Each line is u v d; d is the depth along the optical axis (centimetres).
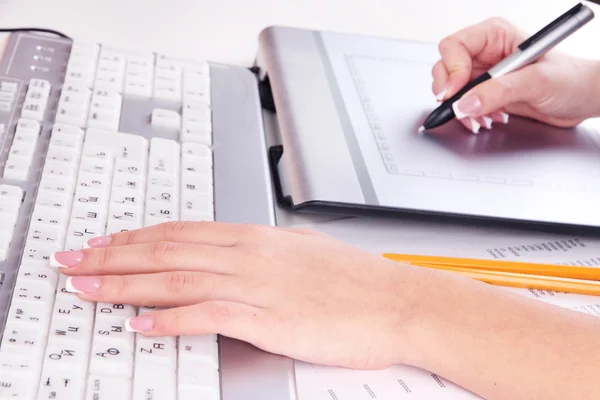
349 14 83
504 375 42
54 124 53
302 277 46
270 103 67
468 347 43
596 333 44
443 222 55
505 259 54
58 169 50
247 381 41
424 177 56
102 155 52
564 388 42
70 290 42
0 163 50
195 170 54
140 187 51
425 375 44
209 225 48
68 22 71
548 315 45
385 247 53
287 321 43
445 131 63
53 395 37
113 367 39
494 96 62
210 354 41
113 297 43
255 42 75
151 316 41
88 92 58
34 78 58
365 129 60
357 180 54
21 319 40
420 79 69
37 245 45
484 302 45
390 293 46
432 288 46
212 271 45
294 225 54
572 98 66
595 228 56
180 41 73
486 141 63
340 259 47
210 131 58
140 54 64
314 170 54
